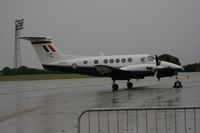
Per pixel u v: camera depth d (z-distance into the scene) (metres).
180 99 19.72
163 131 10.65
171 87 31.59
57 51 34.12
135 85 36.78
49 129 11.66
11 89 36.88
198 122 11.84
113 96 23.52
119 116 13.84
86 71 33.00
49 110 16.88
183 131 10.53
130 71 30.39
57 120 13.50
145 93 25.08
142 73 30.41
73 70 33.44
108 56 32.47
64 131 11.24
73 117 14.17
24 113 16.02
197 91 25.53
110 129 11.24
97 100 21.06
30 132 11.31
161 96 22.08
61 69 33.84
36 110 17.06
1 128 12.14
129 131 10.84
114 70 30.17
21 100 23.05
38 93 29.42
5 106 19.31
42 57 34.41
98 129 11.07
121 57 31.89
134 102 19.09
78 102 20.31
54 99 22.95
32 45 34.50
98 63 32.50
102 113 14.94
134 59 31.50
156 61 30.66
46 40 34.31
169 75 30.62
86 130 11.25
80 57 33.56
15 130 11.70
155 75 30.50
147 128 10.93
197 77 59.06
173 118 12.83
